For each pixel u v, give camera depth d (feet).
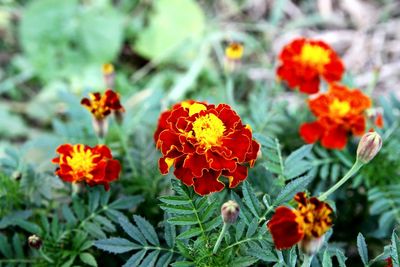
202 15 2.40
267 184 1.37
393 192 1.47
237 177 1.15
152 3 2.52
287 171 1.31
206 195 1.19
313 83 1.55
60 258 1.32
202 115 1.16
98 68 2.31
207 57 2.32
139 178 1.47
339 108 1.46
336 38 2.39
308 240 1.03
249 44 2.39
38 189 1.41
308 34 2.43
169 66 2.39
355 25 2.43
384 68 2.25
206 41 2.26
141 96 2.12
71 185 1.39
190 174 1.14
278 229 1.03
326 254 1.14
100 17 2.33
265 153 1.32
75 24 2.32
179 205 1.19
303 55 1.55
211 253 1.18
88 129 1.60
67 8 2.32
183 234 1.18
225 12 2.57
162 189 1.45
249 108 1.75
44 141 1.56
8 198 1.39
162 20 2.39
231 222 1.09
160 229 1.37
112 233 1.37
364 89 2.19
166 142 1.14
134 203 1.36
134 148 1.56
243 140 1.14
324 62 1.54
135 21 2.49
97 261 1.37
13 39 2.50
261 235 1.17
